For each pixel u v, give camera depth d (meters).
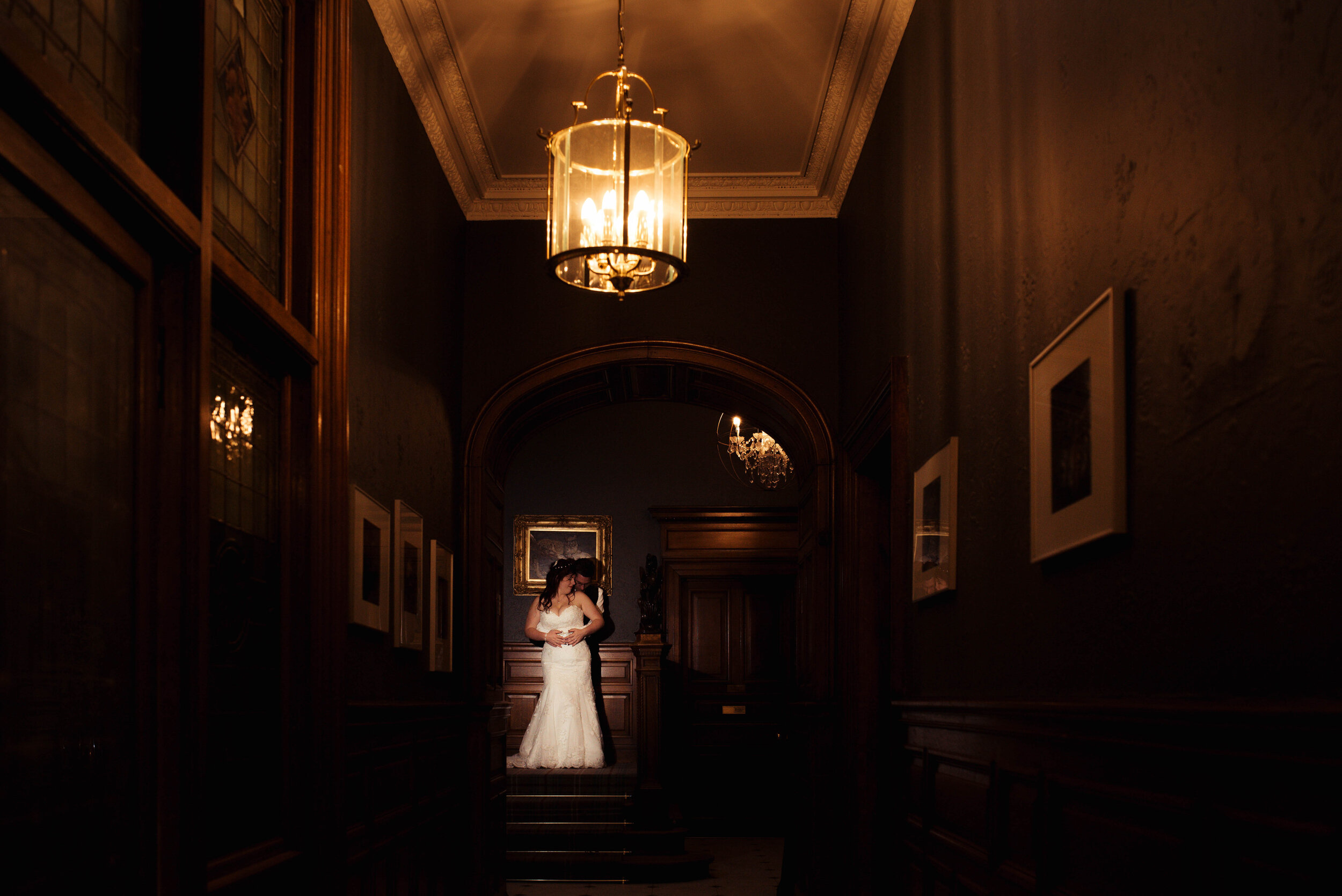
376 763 4.42
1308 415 1.71
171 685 2.47
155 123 2.61
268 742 3.39
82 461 2.18
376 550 4.53
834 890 6.39
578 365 7.13
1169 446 2.23
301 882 3.46
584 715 9.70
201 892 2.52
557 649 9.79
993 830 3.25
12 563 1.88
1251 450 1.89
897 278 5.25
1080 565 2.74
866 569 6.52
